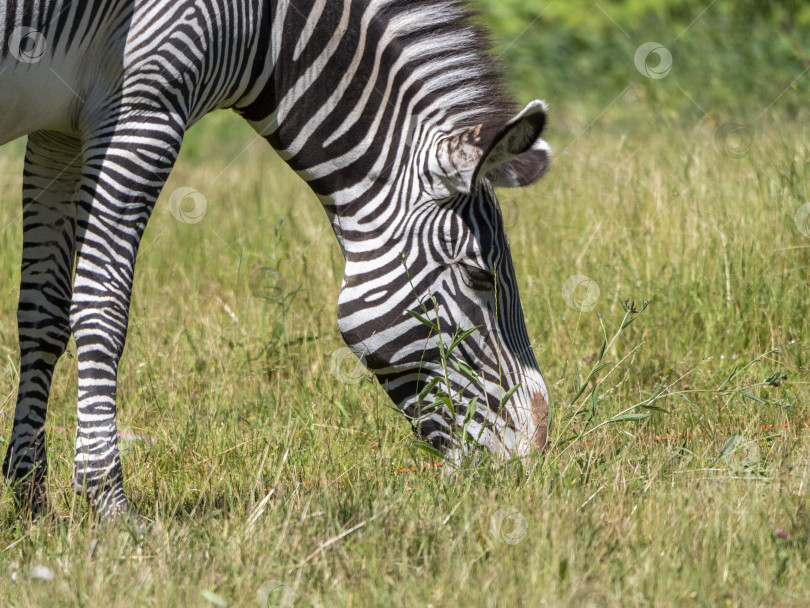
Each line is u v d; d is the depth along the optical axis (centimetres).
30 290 1359
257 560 1084
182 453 1512
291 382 1805
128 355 1897
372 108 1318
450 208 1288
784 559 1066
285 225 2586
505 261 1308
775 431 1476
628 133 3092
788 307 1850
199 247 2539
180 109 1244
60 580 1048
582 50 4672
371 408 1645
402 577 1032
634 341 1838
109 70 1222
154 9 1213
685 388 1680
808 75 3356
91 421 1224
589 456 1342
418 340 1299
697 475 1311
